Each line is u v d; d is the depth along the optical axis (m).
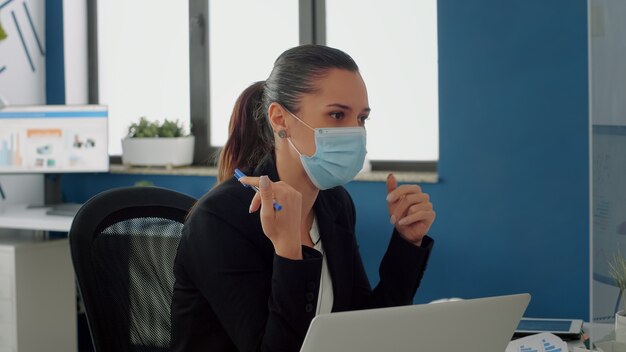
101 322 1.61
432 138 4.10
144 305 1.69
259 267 1.51
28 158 4.28
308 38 4.27
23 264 3.92
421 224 1.71
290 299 1.40
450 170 3.83
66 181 4.66
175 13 4.61
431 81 4.08
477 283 3.82
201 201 1.56
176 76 4.63
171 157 4.42
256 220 1.53
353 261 1.77
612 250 1.41
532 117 3.70
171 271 1.75
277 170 1.63
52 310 4.08
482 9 3.73
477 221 3.81
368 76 4.19
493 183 3.77
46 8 4.66
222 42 4.52
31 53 4.59
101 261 1.65
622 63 1.36
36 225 3.86
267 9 4.40
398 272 1.72
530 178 3.72
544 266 3.72
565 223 3.68
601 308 1.42
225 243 1.50
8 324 3.91
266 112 1.63
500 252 3.78
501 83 3.73
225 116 4.55
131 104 4.75
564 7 3.62
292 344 1.41
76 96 4.72
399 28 4.11
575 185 3.66
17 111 4.27
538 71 3.68
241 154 1.69
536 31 3.67
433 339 1.13
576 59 3.62
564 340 1.86
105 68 4.77
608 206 1.39
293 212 1.40
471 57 3.76
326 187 1.61
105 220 1.68
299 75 1.55
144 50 4.68
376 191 3.98
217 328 1.56
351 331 1.06
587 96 3.61
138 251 1.72
